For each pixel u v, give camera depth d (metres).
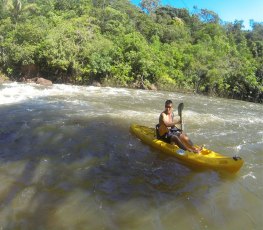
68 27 22.61
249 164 6.29
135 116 9.81
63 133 7.15
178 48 31.28
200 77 26.50
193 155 5.98
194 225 3.94
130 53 22.59
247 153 6.97
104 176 5.11
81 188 4.62
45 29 23.12
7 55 21.20
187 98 18.42
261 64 28.11
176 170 5.63
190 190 4.89
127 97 14.78
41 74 21.16
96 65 20.94
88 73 21.17
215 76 25.83
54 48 20.28
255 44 41.28
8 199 4.16
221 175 5.56
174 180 5.21
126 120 9.08
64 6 34.94
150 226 3.82
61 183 4.74
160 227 3.82
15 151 5.85
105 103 12.02
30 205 4.08
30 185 4.59
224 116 11.88
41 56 20.28
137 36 25.98
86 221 3.82
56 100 11.70
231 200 4.69
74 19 28.22
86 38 22.16
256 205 4.62
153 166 5.71
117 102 12.66
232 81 25.89
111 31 29.33
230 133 8.64
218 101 19.14
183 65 26.73
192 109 13.42
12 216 3.81
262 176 5.71
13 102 10.57
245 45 41.56
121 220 3.91
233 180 5.42
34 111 9.29
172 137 6.44
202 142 7.53
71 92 14.70
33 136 6.80
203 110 13.38
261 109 17.17
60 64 20.11
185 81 25.72
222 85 25.73
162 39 36.12
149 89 22.56
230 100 21.88
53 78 21.06
